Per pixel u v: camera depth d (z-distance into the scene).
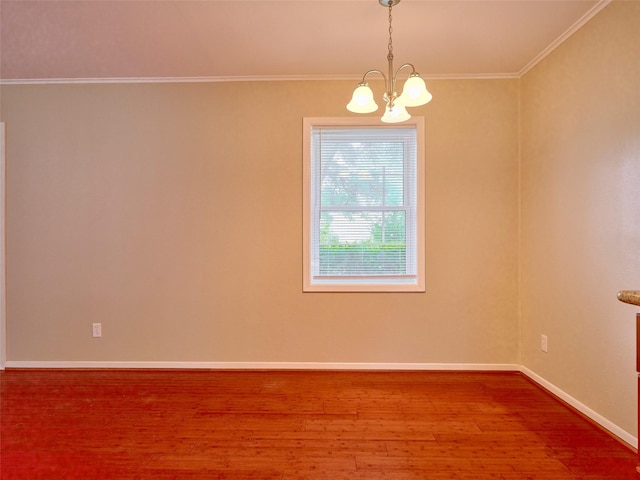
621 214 1.92
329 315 2.98
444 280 2.96
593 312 2.13
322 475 1.66
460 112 2.95
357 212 3.04
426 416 2.22
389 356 2.98
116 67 2.81
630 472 1.68
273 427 2.09
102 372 2.95
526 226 2.83
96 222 3.01
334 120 2.96
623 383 1.93
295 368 2.99
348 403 2.39
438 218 2.95
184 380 2.79
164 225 3.00
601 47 2.04
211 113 3.00
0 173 3.02
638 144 1.81
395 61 2.71
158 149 3.00
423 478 1.65
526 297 2.84
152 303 3.02
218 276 3.00
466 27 2.27
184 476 1.66
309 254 2.98
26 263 3.03
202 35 2.37
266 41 2.44
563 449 1.87
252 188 2.99
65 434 2.02
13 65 2.77
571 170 2.30
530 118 2.76
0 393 2.56
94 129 3.01
